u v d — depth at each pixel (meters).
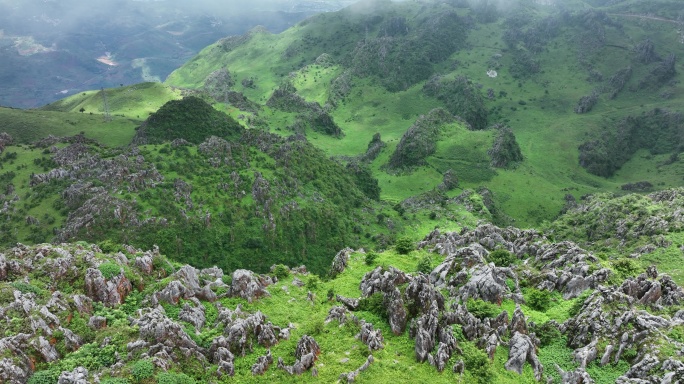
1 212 151.38
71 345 49.31
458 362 50.47
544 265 83.75
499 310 62.62
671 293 62.28
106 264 60.09
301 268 89.94
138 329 51.72
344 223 180.25
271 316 62.69
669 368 46.12
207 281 70.25
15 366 43.66
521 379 50.19
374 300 64.06
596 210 162.25
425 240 103.31
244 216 159.75
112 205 144.38
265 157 190.00
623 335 52.38
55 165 172.62
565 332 57.88
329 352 54.22
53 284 57.03
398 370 50.75
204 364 50.88
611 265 74.69
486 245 97.44
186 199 155.25
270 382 49.53
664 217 124.81
